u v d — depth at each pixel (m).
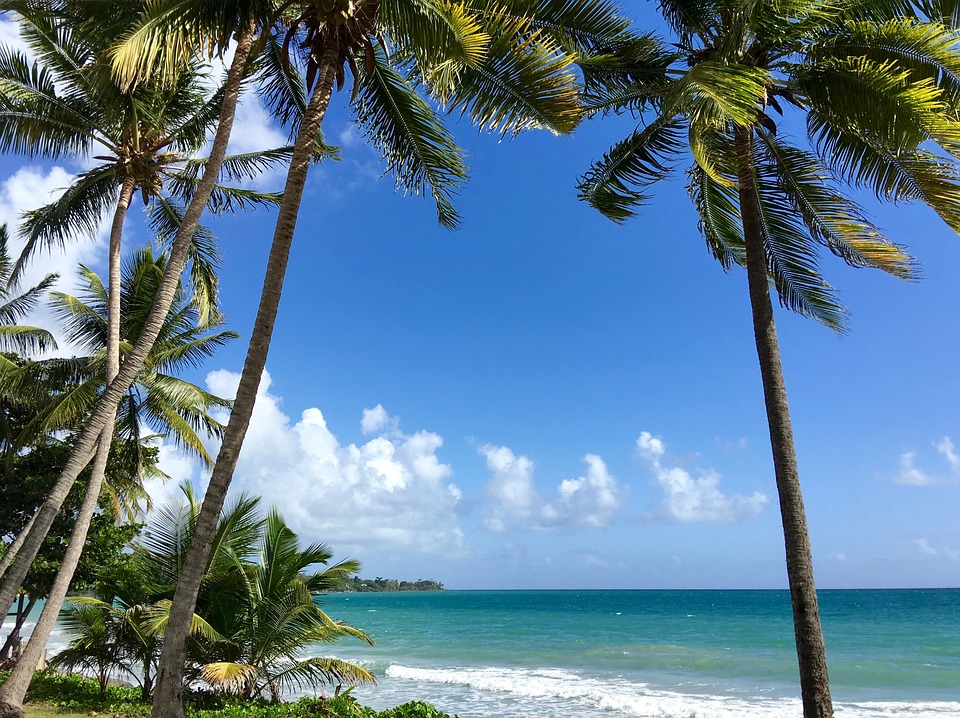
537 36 8.37
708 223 11.66
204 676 10.52
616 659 29.95
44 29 12.26
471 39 6.97
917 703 18.73
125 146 13.21
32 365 16.06
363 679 12.73
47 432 16.02
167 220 15.55
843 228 9.66
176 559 13.49
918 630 44.03
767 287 8.50
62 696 12.93
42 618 10.68
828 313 10.62
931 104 7.22
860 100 7.91
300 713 10.42
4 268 17.44
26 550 10.23
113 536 18.28
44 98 12.55
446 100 8.02
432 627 54.03
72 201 13.74
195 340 18.02
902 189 8.62
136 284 17.45
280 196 14.84
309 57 8.16
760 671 25.80
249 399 7.02
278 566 13.41
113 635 13.13
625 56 9.41
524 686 21.86
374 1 7.83
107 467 18.75
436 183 10.07
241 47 10.84
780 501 7.72
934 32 7.52
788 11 7.84
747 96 6.54
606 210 10.70
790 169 9.77
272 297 7.23
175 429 16.88
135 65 7.32
